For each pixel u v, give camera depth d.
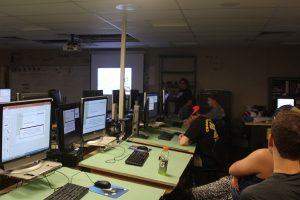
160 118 5.18
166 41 6.64
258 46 7.19
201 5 3.57
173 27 5.01
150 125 4.54
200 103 7.00
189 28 5.06
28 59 8.79
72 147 2.63
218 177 3.46
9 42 7.23
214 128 3.45
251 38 5.99
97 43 7.15
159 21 4.57
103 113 3.07
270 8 3.65
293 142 1.03
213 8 3.70
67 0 3.47
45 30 5.57
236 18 4.24
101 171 2.41
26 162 1.96
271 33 5.42
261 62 7.28
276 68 7.20
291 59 7.12
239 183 2.05
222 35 5.70
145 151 2.91
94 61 8.23
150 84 7.89
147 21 4.56
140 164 2.49
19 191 1.82
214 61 7.51
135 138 3.54
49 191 1.84
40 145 2.07
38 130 2.04
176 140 3.72
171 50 7.75
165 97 5.70
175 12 3.95
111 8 3.82
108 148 2.95
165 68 7.75
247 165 1.95
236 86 7.41
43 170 1.99
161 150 3.10
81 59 8.45
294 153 1.04
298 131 1.04
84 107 2.76
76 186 1.90
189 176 3.35
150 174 2.30
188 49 7.65
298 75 7.09
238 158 5.88
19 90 8.85
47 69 8.67
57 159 2.47
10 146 1.83
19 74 8.85
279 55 7.18
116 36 6.18
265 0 3.29
